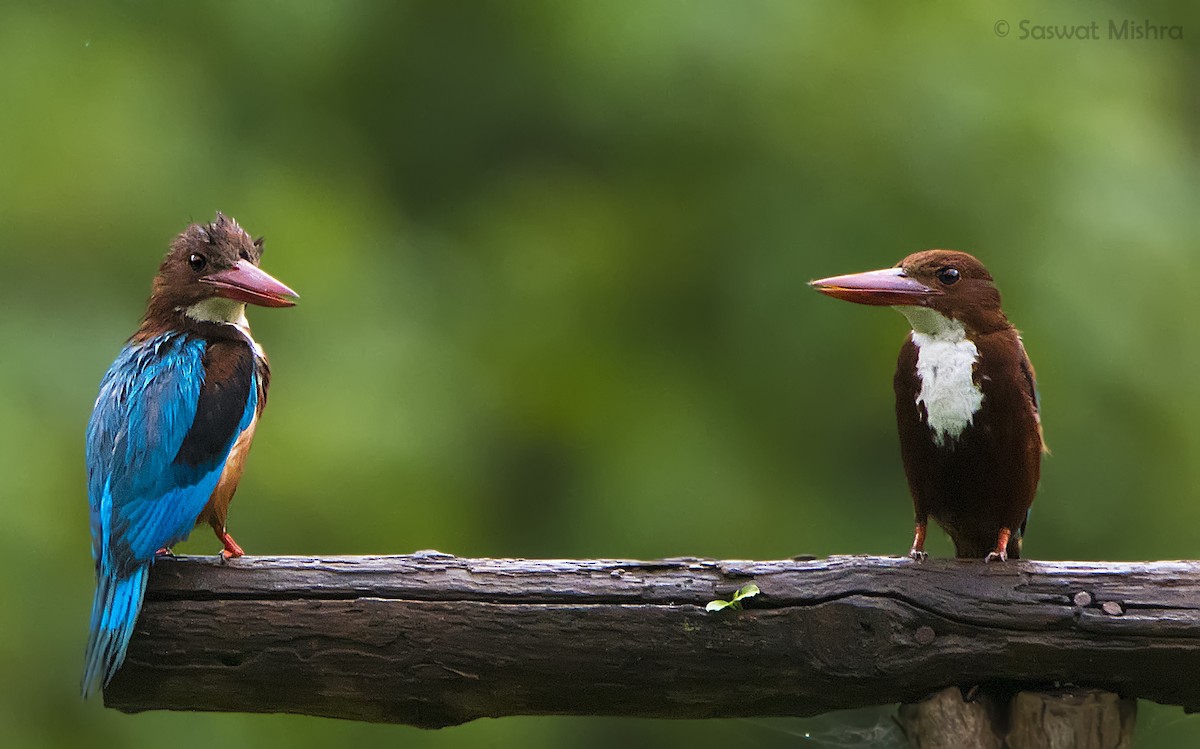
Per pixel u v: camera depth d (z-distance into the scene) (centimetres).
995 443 668
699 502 1224
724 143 1276
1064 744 595
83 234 1184
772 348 1243
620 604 609
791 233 1237
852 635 603
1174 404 1175
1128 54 1302
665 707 621
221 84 1344
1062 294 1170
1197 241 1225
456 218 1425
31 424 1095
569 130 1395
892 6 1271
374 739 1112
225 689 617
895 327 1216
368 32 1396
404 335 1239
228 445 711
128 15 1320
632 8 1288
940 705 607
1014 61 1253
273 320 1207
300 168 1344
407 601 611
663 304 1332
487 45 1402
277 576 617
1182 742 1043
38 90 1211
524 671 611
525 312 1316
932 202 1204
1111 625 593
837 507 1246
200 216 1234
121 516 669
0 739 1021
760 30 1258
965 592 602
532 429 1278
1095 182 1204
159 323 772
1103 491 1199
